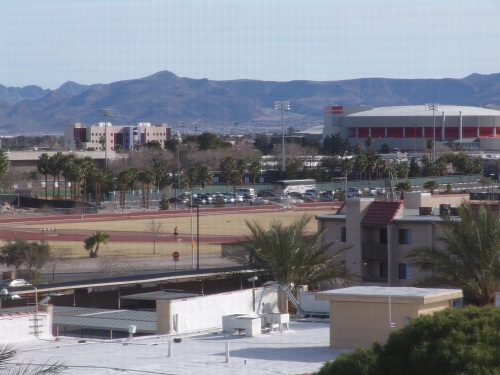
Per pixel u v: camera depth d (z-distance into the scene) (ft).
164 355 179.11
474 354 128.67
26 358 175.22
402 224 396.57
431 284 289.74
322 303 246.68
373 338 185.78
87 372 159.74
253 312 240.94
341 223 419.13
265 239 320.91
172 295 288.71
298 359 174.50
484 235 280.51
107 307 318.86
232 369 162.09
